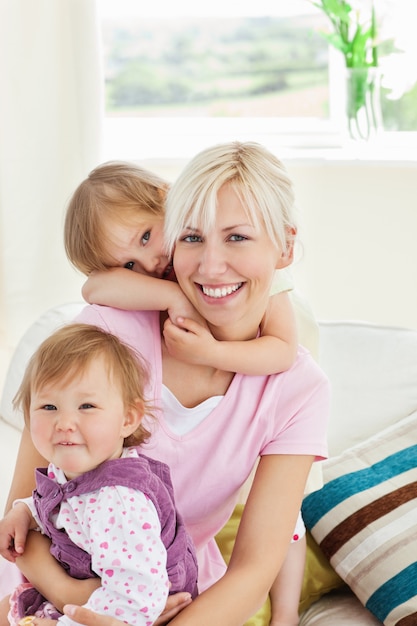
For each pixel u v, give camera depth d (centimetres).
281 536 173
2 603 172
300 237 179
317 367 185
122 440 161
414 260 346
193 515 181
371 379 245
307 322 225
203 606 161
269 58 379
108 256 205
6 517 163
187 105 387
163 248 203
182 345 174
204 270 167
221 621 160
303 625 218
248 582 166
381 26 348
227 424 179
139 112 389
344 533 220
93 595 147
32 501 166
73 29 333
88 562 153
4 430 232
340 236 351
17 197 344
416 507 219
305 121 377
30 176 343
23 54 335
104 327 184
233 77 384
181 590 161
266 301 178
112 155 371
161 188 211
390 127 359
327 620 217
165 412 179
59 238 348
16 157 341
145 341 184
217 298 171
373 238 348
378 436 237
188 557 164
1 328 355
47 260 349
